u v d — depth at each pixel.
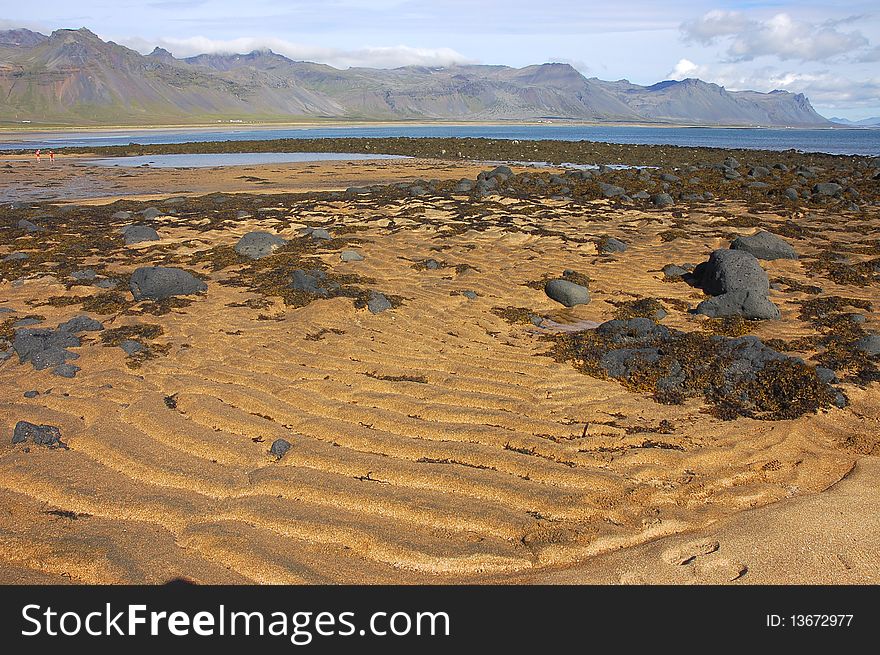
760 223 19.34
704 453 7.18
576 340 10.35
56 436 7.51
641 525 6.02
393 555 5.64
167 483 6.64
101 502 6.35
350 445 7.32
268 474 6.72
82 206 24.05
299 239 17.23
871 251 16.25
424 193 25.64
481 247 16.44
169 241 17.58
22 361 9.58
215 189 29.61
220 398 8.38
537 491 6.46
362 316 11.46
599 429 7.68
